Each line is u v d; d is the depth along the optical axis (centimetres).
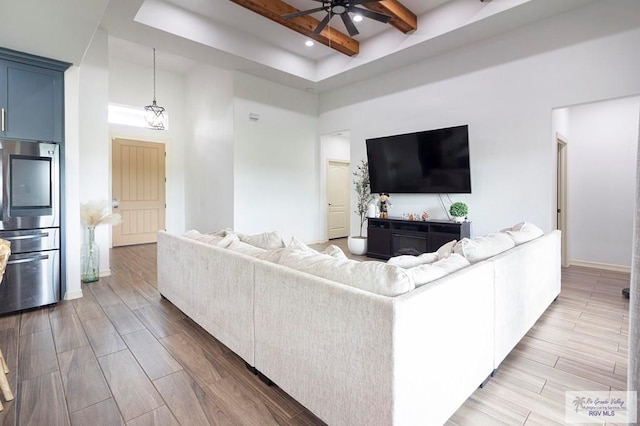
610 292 348
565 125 456
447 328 143
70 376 191
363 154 592
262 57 506
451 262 169
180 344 231
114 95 601
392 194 553
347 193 789
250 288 187
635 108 430
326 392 143
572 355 217
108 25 389
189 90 673
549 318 279
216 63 503
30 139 291
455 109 467
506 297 197
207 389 180
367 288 136
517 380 189
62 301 316
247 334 192
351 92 608
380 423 122
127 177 626
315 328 146
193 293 252
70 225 320
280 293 165
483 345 174
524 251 226
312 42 515
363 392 128
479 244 201
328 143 725
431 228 470
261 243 237
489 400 171
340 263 153
